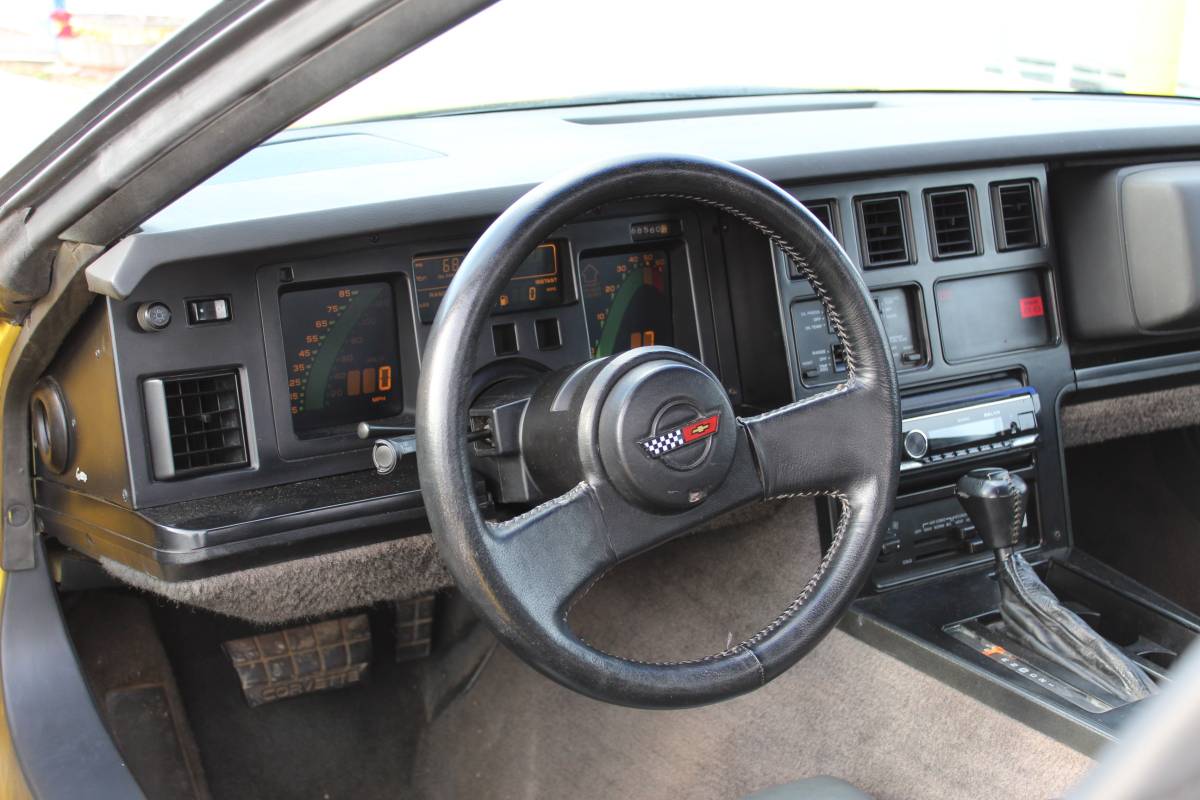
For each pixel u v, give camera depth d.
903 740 1.65
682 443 1.17
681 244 1.73
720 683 1.19
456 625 2.24
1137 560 2.22
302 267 1.48
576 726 2.08
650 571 2.08
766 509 1.86
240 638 2.06
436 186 1.52
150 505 1.42
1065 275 1.96
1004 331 1.87
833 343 1.73
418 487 1.50
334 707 2.16
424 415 1.09
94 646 1.98
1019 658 1.54
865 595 1.73
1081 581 1.79
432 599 2.17
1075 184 1.92
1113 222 1.88
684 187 1.22
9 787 1.59
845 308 1.33
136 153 1.03
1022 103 2.28
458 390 1.09
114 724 1.93
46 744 1.55
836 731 1.75
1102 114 2.04
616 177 1.17
